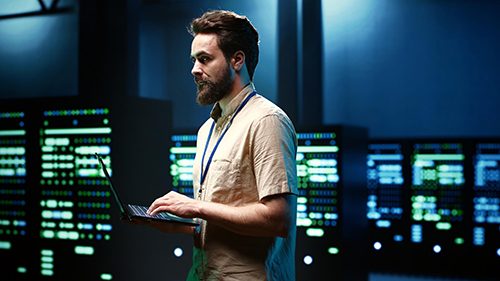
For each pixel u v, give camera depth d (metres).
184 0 8.40
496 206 7.22
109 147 5.67
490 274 7.23
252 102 2.46
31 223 6.02
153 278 6.04
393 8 8.16
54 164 5.90
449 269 7.40
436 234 7.46
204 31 2.41
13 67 8.54
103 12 7.23
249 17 8.23
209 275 2.43
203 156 2.56
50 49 8.28
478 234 7.29
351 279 5.89
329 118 8.36
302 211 5.84
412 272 7.40
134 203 5.86
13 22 8.53
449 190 7.43
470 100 7.95
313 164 5.81
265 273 2.39
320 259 5.77
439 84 8.05
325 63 8.36
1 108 6.12
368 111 8.23
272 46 8.09
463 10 7.96
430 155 7.52
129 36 7.27
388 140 7.71
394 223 7.65
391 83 8.18
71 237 5.85
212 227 2.43
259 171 2.31
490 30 7.88
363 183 6.34
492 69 7.87
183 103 8.79
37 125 5.96
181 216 2.24
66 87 8.17
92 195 5.76
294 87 7.47
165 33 8.88
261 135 2.33
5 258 6.15
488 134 7.88
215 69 2.39
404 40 8.12
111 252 5.69
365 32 8.23
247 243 2.39
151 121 6.10
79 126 5.79
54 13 8.23
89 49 7.24
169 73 8.86
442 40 8.03
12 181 6.10
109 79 7.23
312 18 7.71
